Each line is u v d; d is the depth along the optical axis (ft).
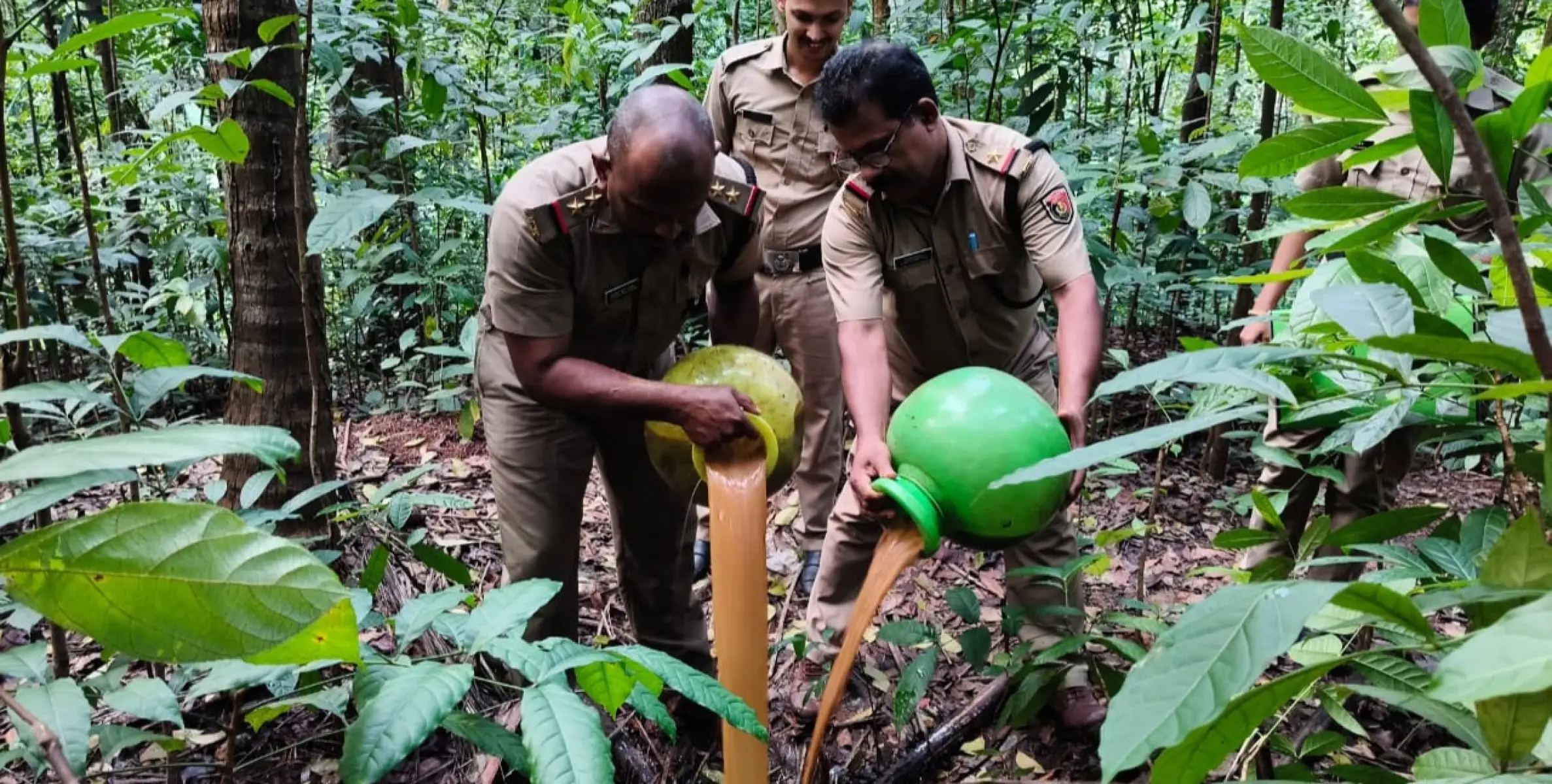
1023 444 5.39
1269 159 3.51
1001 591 10.92
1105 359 15.92
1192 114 14.92
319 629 2.82
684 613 8.61
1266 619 2.27
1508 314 2.94
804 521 11.12
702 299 9.05
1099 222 14.29
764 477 6.00
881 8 15.46
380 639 8.59
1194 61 15.78
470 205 8.49
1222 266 15.16
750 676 5.46
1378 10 2.23
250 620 2.58
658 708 4.04
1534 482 4.34
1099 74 17.84
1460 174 8.02
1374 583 2.48
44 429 11.93
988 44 13.19
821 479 10.96
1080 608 8.53
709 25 21.30
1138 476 13.99
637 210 6.16
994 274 7.73
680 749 8.32
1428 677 4.28
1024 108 12.32
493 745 4.04
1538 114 3.18
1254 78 18.07
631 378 6.51
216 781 7.20
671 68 11.67
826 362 10.62
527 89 17.85
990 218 7.45
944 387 5.69
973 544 5.65
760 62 10.49
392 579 9.64
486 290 7.52
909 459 5.61
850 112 6.82
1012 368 8.52
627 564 8.29
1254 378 3.20
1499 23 17.42
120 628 2.55
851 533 8.67
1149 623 6.93
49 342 14.14
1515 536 2.78
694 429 6.16
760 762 5.37
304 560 2.64
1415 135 3.26
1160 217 12.14
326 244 7.37
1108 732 2.24
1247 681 2.15
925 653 7.54
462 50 17.75
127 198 15.53
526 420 7.40
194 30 13.41
